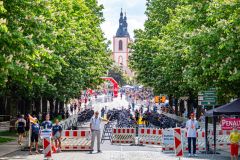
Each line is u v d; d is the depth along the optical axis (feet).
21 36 69.92
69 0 129.90
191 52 94.79
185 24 95.71
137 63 223.92
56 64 95.96
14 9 74.33
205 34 85.81
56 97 144.87
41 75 87.45
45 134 90.07
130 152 94.63
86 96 410.72
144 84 222.69
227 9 76.95
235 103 87.30
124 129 115.85
